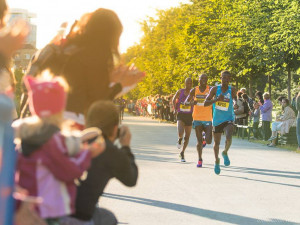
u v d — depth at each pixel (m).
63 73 3.93
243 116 23.95
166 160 14.22
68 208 2.99
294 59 31.67
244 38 31.56
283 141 20.20
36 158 2.88
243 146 19.48
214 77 39.16
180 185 10.06
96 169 3.43
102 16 3.95
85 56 3.94
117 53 4.06
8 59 2.80
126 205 8.09
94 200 3.43
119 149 3.53
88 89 3.97
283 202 8.62
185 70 41.12
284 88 49.75
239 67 36.31
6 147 2.62
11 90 2.74
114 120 3.57
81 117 3.96
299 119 17.55
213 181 10.66
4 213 2.59
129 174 3.57
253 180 10.91
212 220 7.22
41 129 2.88
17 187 2.84
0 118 2.62
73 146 2.95
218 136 11.77
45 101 2.90
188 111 13.73
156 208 7.92
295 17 24.77
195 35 40.22
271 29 28.59
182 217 7.36
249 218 7.41
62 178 2.93
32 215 2.82
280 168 12.92
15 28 2.77
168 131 29.64
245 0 30.69
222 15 37.06
